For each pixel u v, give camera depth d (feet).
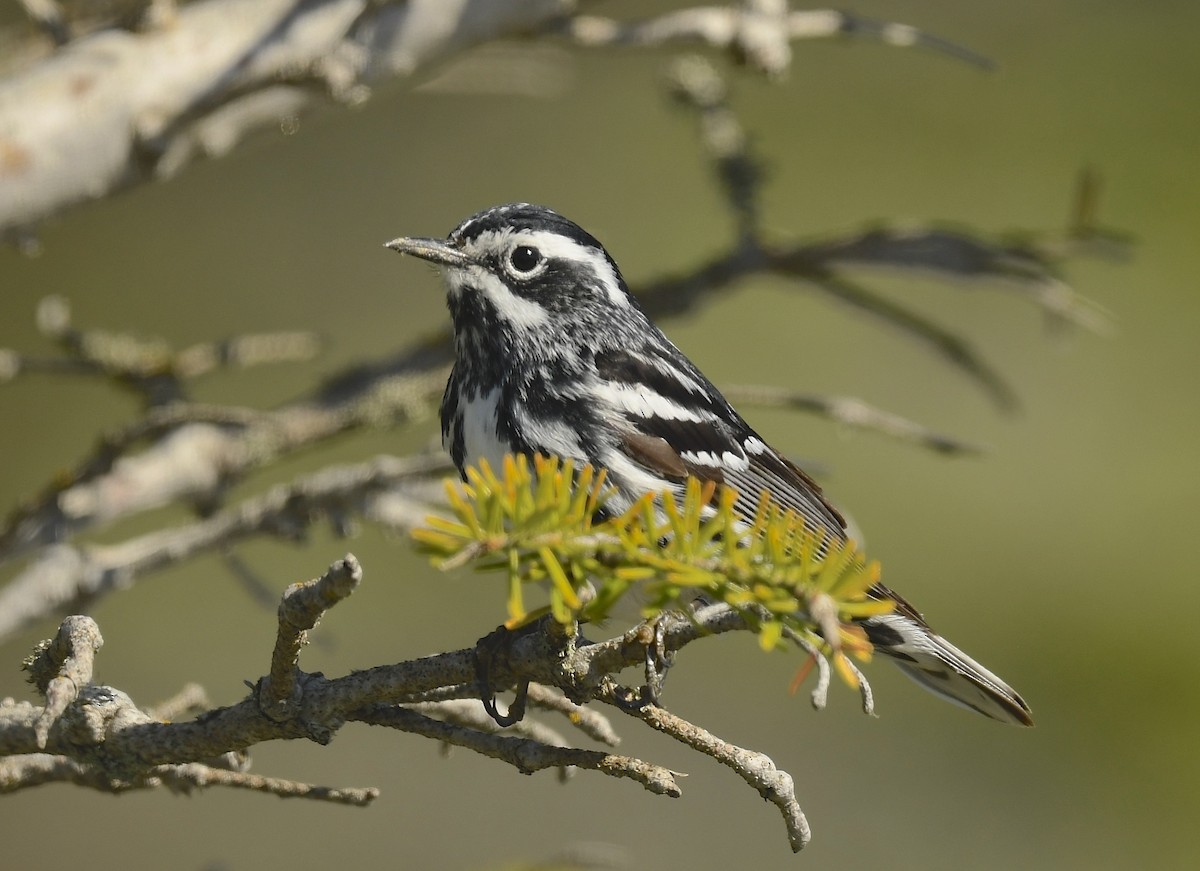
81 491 26.32
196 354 28.19
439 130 49.88
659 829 43.60
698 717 43.93
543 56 35.58
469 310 26.18
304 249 48.39
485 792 43.96
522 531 13.94
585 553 14.12
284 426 28.40
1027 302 45.09
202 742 17.12
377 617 44.14
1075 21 46.57
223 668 43.57
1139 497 43.32
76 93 23.04
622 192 49.67
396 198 49.24
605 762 16.65
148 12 23.66
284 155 48.88
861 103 46.98
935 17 47.03
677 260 48.47
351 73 23.45
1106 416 44.09
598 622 14.56
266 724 16.85
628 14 49.08
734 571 13.89
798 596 13.70
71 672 15.49
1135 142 45.21
